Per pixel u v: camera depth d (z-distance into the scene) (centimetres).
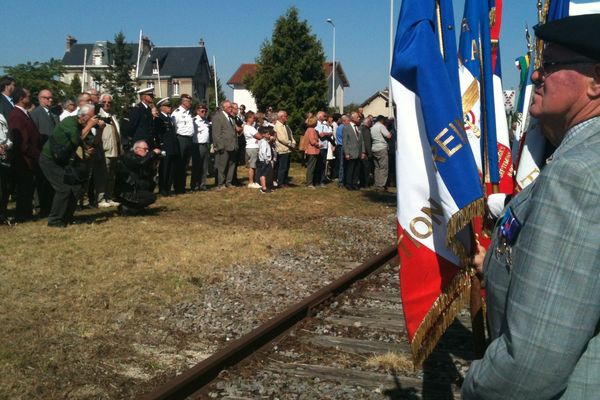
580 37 164
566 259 149
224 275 752
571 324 148
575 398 156
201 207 1255
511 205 178
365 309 667
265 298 684
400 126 304
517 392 154
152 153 1102
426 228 303
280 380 472
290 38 4347
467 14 361
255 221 1137
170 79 7188
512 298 158
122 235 919
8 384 432
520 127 477
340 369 494
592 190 149
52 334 530
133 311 605
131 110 1291
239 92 7781
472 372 169
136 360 499
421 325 302
